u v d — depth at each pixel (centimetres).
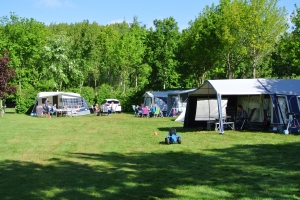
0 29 4497
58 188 689
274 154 1042
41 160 989
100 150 1167
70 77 4903
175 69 4488
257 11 3181
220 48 3519
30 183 730
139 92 3962
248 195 625
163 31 4525
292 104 1639
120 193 650
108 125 2161
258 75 4844
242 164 905
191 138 1451
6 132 1736
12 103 5144
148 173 816
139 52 4919
